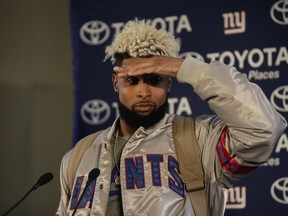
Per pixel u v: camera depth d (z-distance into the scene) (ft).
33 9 21.24
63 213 11.80
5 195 20.90
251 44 18.30
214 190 11.06
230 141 10.51
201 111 18.49
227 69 10.35
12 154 20.97
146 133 11.28
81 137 19.08
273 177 17.92
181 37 18.74
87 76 19.19
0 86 21.16
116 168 11.32
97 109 19.07
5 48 21.27
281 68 18.12
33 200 20.81
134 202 10.73
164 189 10.76
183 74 10.45
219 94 10.12
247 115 9.99
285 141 17.88
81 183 11.41
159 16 18.92
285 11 18.16
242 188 18.06
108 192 11.09
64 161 12.07
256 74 18.22
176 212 10.61
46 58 21.04
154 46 11.18
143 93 11.07
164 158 11.08
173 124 11.52
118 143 11.62
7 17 21.34
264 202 17.93
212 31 18.57
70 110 20.80
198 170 10.97
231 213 18.08
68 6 21.04
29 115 20.98
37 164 20.84
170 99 18.69
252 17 18.34
